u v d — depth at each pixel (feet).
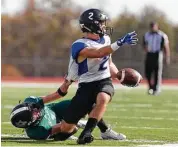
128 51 215.10
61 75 238.27
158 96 124.57
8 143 48.93
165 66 215.31
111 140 52.60
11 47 266.98
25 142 49.96
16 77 237.86
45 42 273.95
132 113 83.92
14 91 139.33
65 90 52.21
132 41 48.24
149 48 122.93
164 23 251.80
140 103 104.01
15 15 277.85
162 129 62.80
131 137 55.06
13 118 51.13
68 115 50.49
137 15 273.95
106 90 49.98
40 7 283.38
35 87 161.07
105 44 50.90
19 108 51.08
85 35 51.42
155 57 123.44
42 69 238.89
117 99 113.50
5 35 267.80
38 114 51.21
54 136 51.67
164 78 215.31
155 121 72.33
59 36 276.00
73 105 50.52
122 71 51.24
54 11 283.18
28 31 273.54
